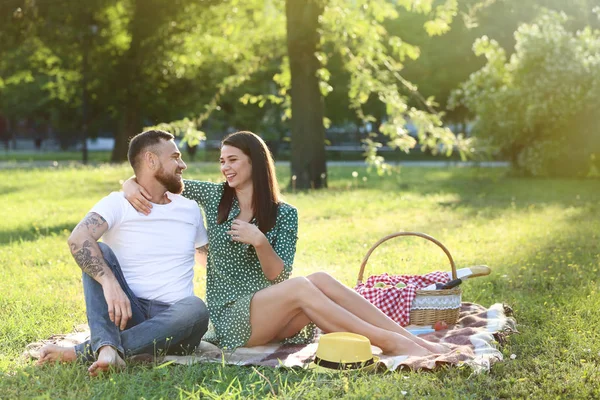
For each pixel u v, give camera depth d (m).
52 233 10.02
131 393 3.73
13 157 39.44
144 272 4.50
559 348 4.62
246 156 4.69
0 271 7.45
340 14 15.59
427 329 5.04
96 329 4.12
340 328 4.40
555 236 9.62
